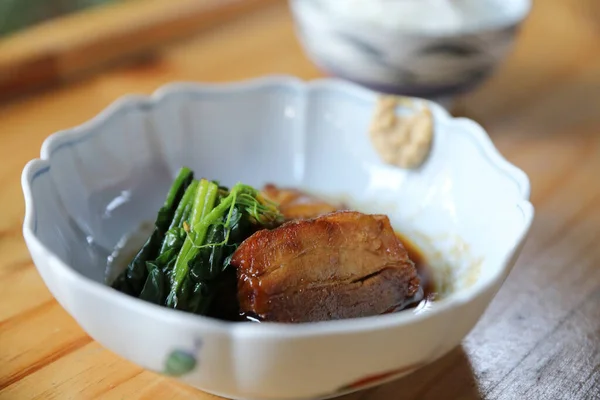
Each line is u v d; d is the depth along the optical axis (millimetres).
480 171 366
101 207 367
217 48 550
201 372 276
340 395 312
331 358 268
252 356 266
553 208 418
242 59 539
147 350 276
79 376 318
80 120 465
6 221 392
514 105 505
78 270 341
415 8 458
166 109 396
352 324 264
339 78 473
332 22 442
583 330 348
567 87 527
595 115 498
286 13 605
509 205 342
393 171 400
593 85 531
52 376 318
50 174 343
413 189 394
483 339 341
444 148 389
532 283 371
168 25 550
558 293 366
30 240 292
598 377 326
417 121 396
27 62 487
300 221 324
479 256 347
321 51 461
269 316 312
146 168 389
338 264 322
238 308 324
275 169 417
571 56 566
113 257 361
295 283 315
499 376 325
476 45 437
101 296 271
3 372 318
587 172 445
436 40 431
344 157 413
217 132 408
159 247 344
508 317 352
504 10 468
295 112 415
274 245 315
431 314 271
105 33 521
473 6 460
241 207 337
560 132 480
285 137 417
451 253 364
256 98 413
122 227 372
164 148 396
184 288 321
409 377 322
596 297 365
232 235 332
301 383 276
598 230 404
